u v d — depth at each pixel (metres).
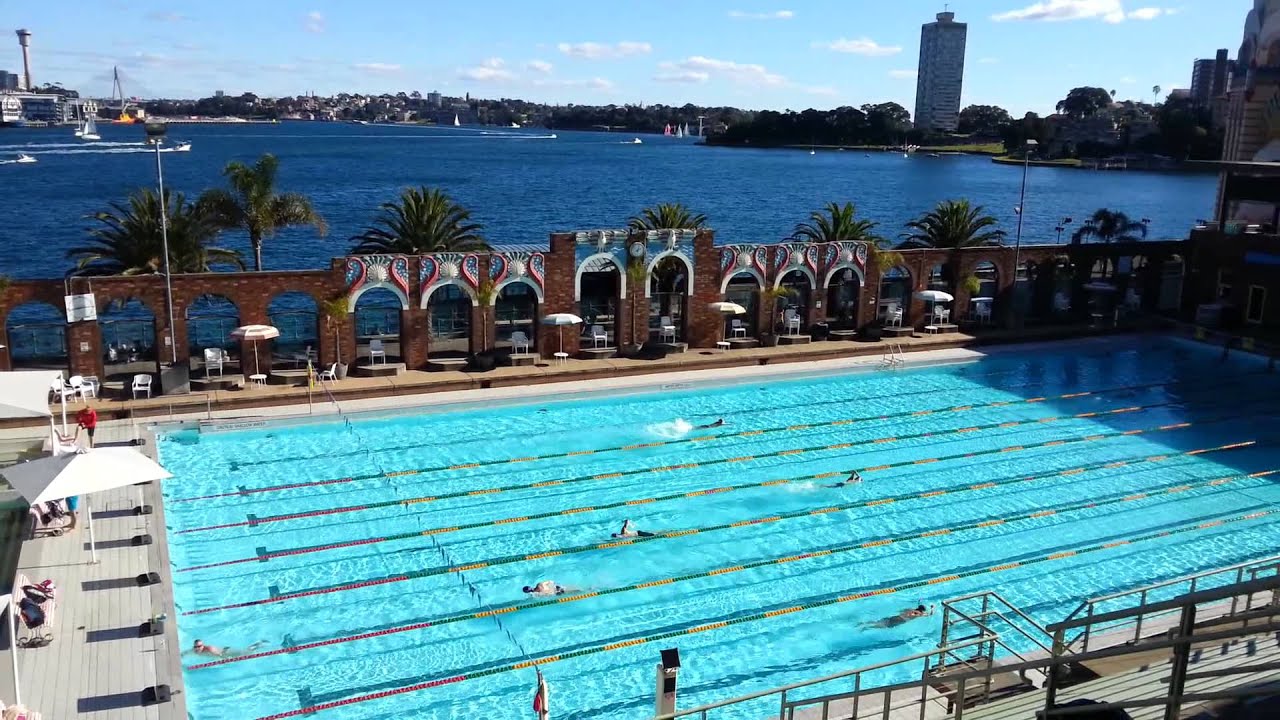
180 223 37.66
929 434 31.53
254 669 17.62
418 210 42.38
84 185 133.62
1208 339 43.59
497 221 99.56
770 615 20.11
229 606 19.73
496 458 28.28
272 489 25.53
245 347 32.62
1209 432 32.09
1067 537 24.00
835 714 15.52
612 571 21.80
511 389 33.84
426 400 32.22
